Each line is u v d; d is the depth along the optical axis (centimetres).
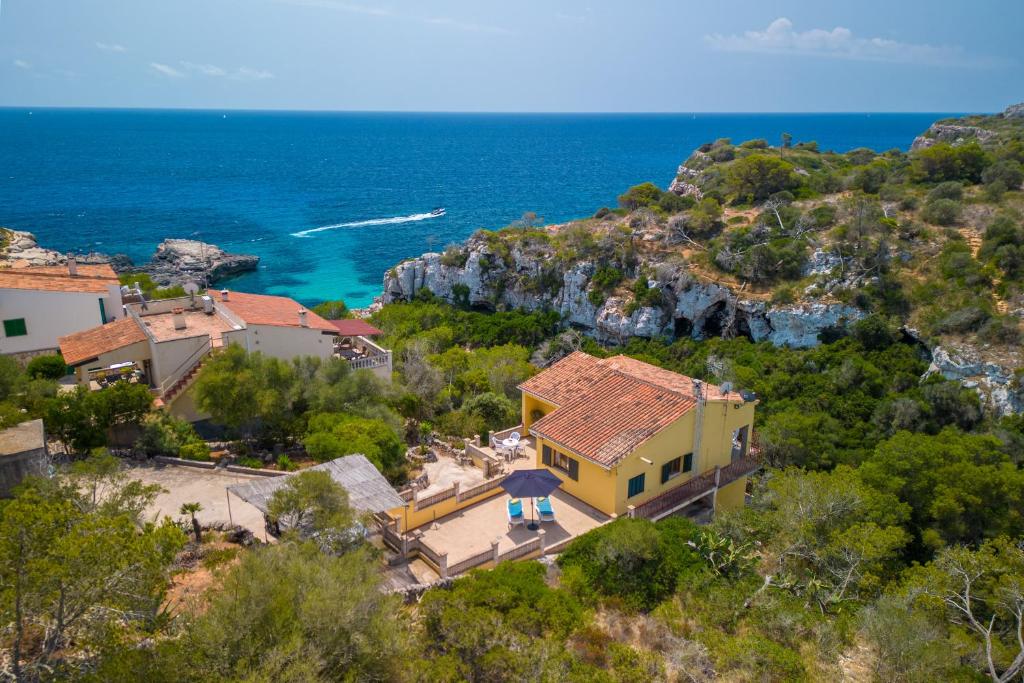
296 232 13875
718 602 2238
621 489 2825
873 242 6719
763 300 6606
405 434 3653
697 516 3178
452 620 1791
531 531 2720
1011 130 11144
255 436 3434
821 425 4622
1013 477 3006
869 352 5766
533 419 3609
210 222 14462
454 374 4931
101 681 1233
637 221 8719
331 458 2812
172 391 3400
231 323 3928
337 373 3625
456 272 8944
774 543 2706
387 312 8062
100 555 1307
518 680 1623
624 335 7369
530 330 7669
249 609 1395
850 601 2373
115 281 4681
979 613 2295
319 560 1688
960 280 5966
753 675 1884
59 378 3878
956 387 4956
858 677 1988
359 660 1429
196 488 2738
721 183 10106
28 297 4200
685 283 7062
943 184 7744
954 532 2955
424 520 2762
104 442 3014
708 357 6169
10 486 2420
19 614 1250
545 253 8438
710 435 3189
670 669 1966
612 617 2195
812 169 10862
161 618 1427
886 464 3259
